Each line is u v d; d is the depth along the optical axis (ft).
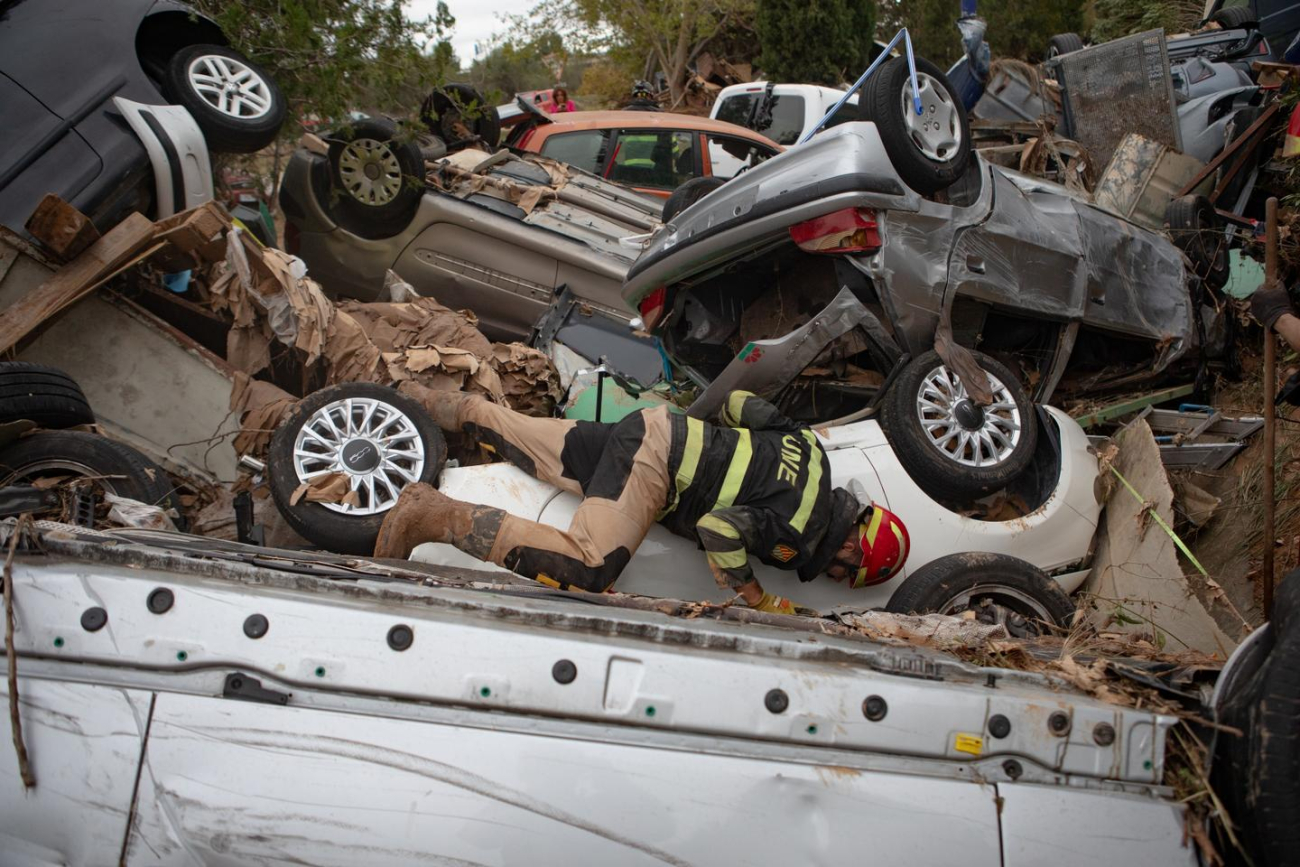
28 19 14.38
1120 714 6.73
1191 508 14.75
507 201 21.45
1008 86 29.63
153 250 12.82
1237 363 18.70
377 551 10.45
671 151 26.25
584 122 25.75
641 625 6.86
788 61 48.78
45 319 11.89
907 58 12.82
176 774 5.98
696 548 11.76
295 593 6.66
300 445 11.70
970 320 14.32
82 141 13.38
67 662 6.30
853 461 12.28
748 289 15.66
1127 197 23.40
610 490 10.93
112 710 6.09
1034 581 11.80
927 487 12.64
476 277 21.01
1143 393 17.65
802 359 12.65
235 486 12.96
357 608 6.55
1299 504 13.80
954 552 12.34
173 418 13.10
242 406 13.11
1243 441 15.48
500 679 6.39
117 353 12.98
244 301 13.24
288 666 6.31
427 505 10.44
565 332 18.67
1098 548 13.60
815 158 12.79
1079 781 6.61
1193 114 26.61
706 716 6.48
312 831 5.92
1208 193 24.00
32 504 7.29
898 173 12.89
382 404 12.03
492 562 10.46
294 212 20.86
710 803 6.17
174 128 13.93
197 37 16.01
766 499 10.99
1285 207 20.10
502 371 15.43
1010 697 6.73
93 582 6.44
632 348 18.56
